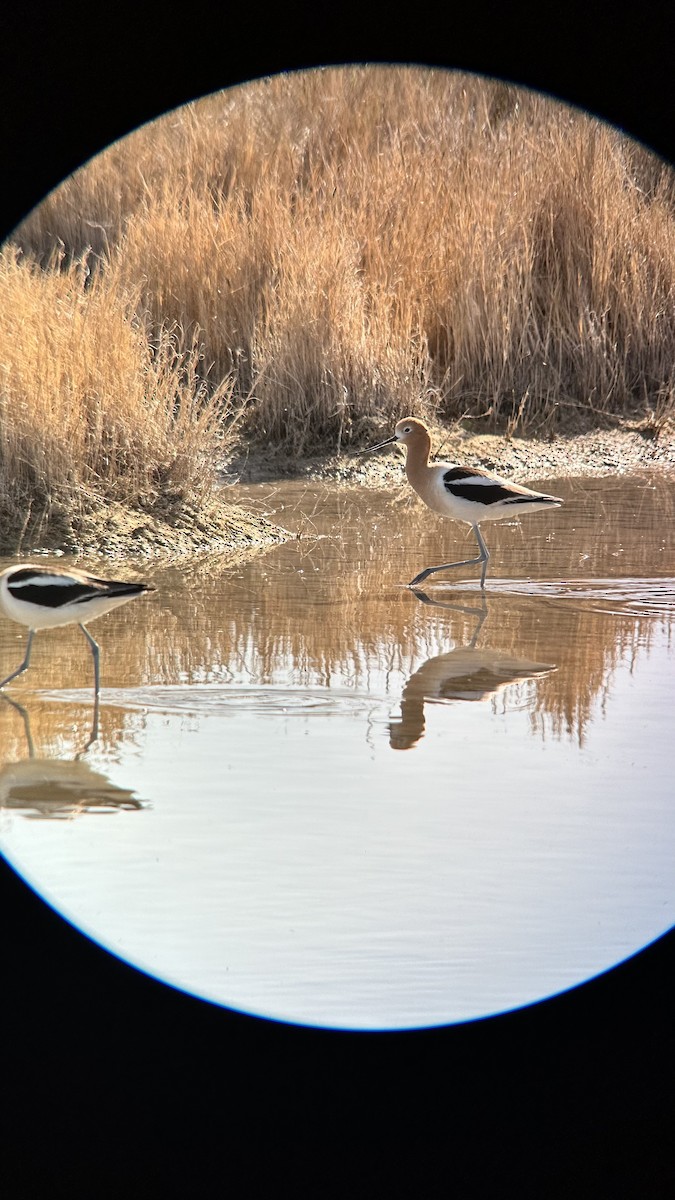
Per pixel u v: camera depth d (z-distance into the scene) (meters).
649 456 21.34
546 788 8.63
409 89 28.25
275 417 20.02
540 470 20.44
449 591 13.70
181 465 16.47
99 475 16.03
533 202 23.45
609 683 10.79
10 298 16.66
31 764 8.95
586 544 15.97
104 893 7.22
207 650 11.53
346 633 12.10
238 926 6.95
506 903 7.17
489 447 20.97
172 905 7.10
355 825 8.02
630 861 7.60
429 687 10.62
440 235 22.81
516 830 8.00
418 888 7.27
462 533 16.62
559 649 11.69
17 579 10.30
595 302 23.11
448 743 9.42
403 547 15.84
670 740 9.52
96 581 10.35
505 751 9.28
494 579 14.25
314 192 23.38
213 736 9.52
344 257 21.09
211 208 22.70
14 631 12.25
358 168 24.64
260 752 9.21
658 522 17.19
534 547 15.81
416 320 22.12
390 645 11.75
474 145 25.42
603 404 22.56
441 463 14.69
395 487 19.31
